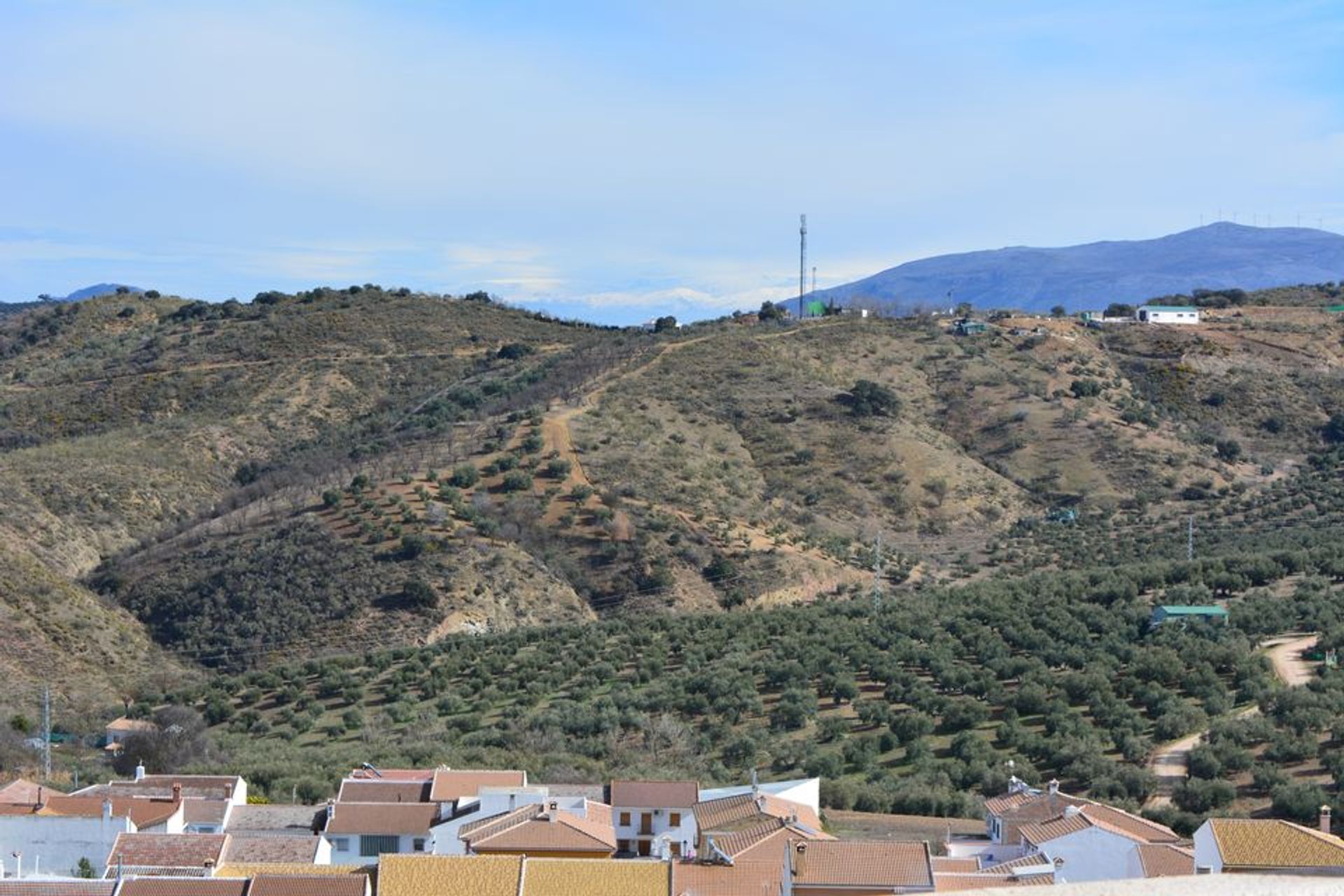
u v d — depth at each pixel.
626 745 103.12
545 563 153.12
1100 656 106.31
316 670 129.12
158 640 143.50
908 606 130.25
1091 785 85.25
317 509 161.88
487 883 56.81
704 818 69.56
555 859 59.84
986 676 104.06
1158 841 65.38
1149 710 97.25
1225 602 119.50
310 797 86.81
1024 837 66.31
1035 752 93.12
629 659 126.12
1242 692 97.31
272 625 142.50
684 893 57.12
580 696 115.94
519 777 78.25
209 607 145.75
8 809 69.38
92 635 135.75
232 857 65.38
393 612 142.12
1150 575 126.81
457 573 147.00
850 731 101.50
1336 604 113.06
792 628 127.50
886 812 84.81
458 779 77.75
